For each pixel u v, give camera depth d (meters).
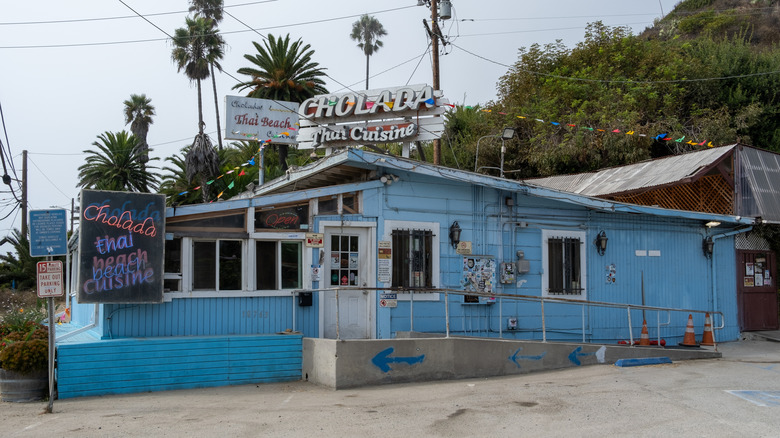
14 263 34.78
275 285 10.93
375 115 16.78
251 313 10.66
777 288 16.73
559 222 13.62
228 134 18.48
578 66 27.72
